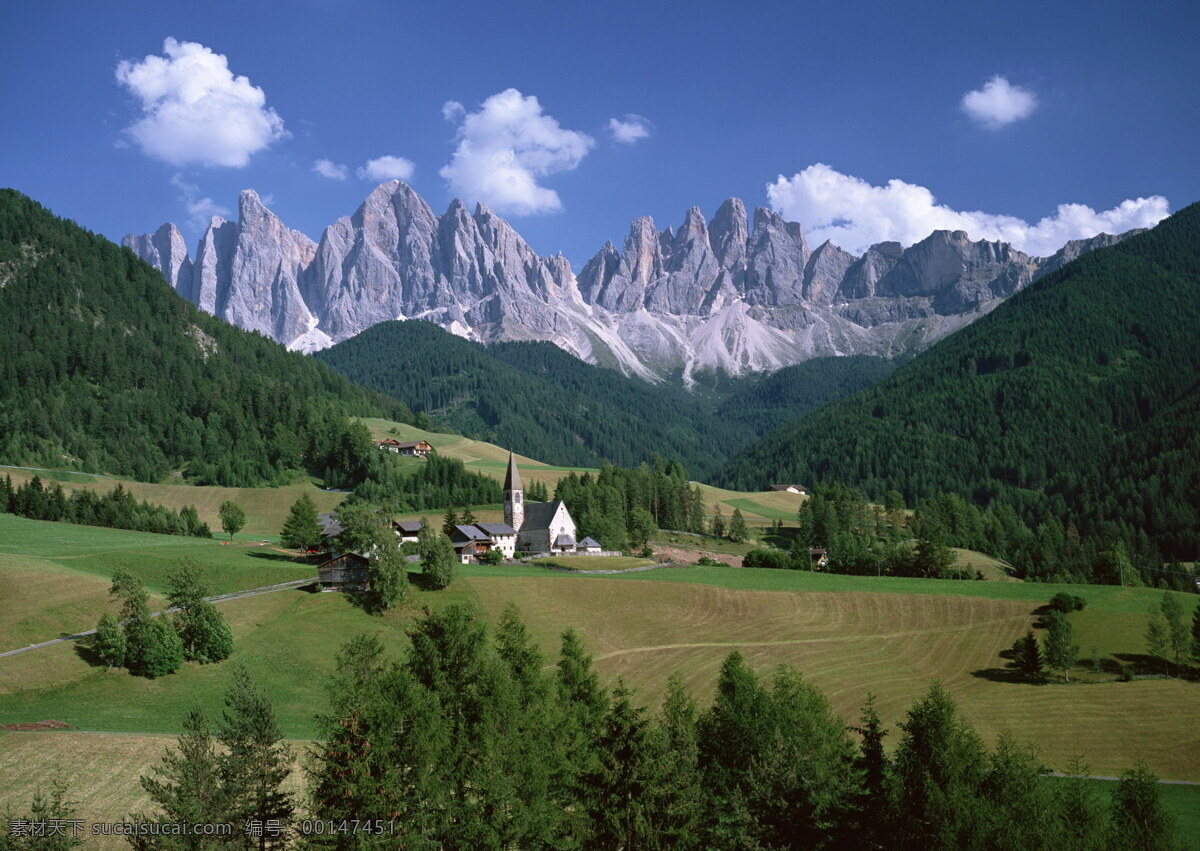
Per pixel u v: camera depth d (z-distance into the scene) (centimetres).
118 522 18375
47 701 8562
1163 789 8269
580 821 5156
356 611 12294
